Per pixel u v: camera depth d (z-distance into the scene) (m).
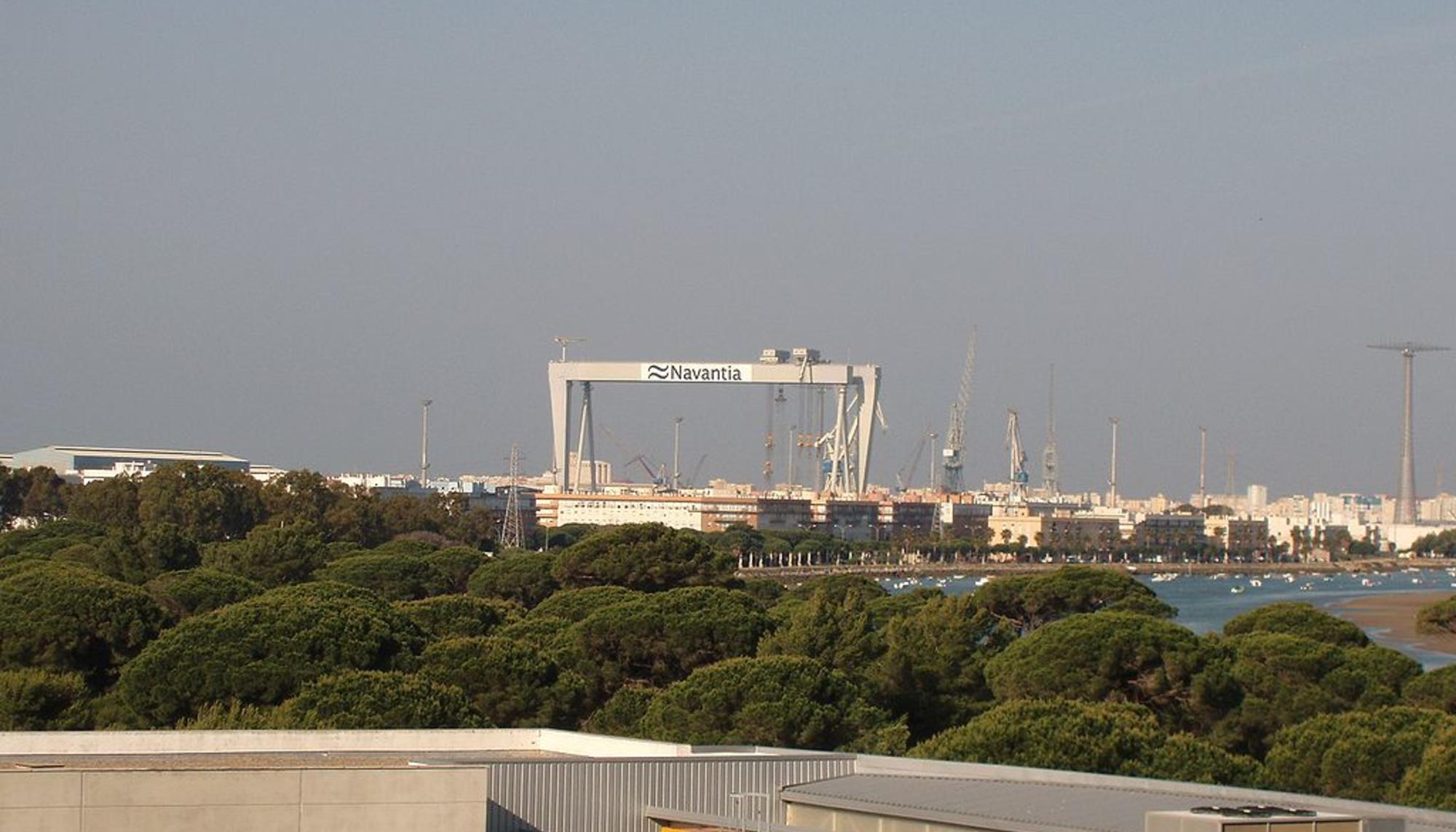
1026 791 189.12
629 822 190.62
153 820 152.00
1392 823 150.12
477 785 160.62
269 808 155.00
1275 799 184.62
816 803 185.38
